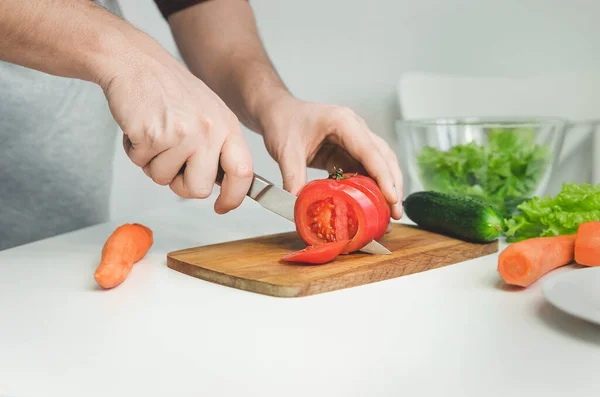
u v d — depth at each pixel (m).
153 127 1.00
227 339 0.82
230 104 1.58
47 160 1.67
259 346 0.79
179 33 1.64
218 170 1.14
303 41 2.49
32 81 1.61
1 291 1.02
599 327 0.82
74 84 1.67
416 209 1.35
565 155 2.15
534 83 2.22
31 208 1.68
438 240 1.27
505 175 1.55
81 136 1.70
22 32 1.02
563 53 2.28
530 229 1.34
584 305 0.79
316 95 2.52
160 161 1.05
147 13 2.50
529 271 0.98
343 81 2.48
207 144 1.06
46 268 1.15
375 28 2.41
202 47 1.59
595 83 2.16
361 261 1.11
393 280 1.07
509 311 0.90
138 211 2.57
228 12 1.59
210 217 1.57
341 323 0.87
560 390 0.67
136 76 1.02
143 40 1.08
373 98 2.46
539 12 2.27
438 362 0.74
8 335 0.83
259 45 1.59
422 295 0.98
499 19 2.31
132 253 1.11
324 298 0.97
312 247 1.12
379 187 1.24
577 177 2.15
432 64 2.40
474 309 0.91
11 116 1.60
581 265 1.14
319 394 0.67
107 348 0.79
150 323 0.87
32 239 1.70
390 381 0.69
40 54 1.05
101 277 1.01
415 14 2.37
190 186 1.08
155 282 1.06
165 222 1.52
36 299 0.98
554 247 1.05
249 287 1.01
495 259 1.20
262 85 1.46
